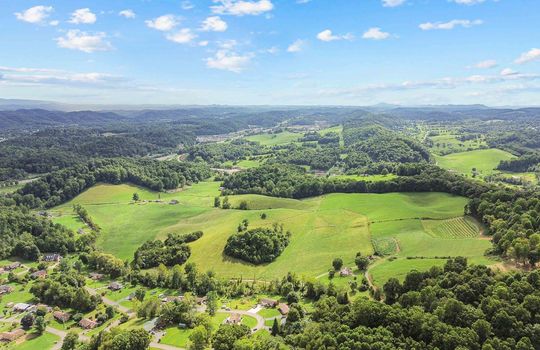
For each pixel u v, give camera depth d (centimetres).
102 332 14500
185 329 14925
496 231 18188
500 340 10369
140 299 18138
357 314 12162
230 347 12581
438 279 13800
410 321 11312
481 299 11975
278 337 13375
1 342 15625
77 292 18275
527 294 11706
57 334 16175
